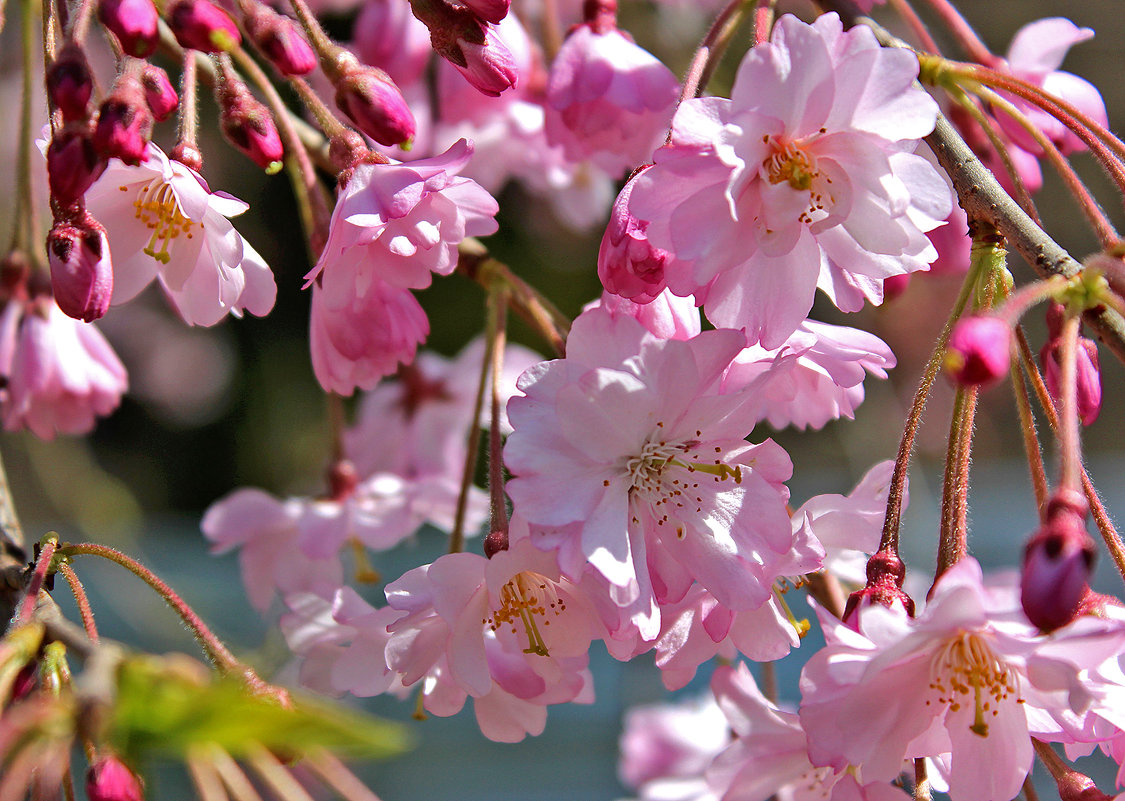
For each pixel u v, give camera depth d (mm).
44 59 419
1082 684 394
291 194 1256
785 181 416
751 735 439
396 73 517
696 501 422
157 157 419
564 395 413
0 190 894
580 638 426
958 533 410
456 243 434
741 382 425
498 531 430
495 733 442
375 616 435
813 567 420
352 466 517
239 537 512
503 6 424
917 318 792
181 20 411
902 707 406
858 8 442
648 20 677
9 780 362
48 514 1070
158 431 1386
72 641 391
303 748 360
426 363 559
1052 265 410
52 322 492
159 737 362
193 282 440
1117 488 1060
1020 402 419
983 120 427
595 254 1121
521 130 515
